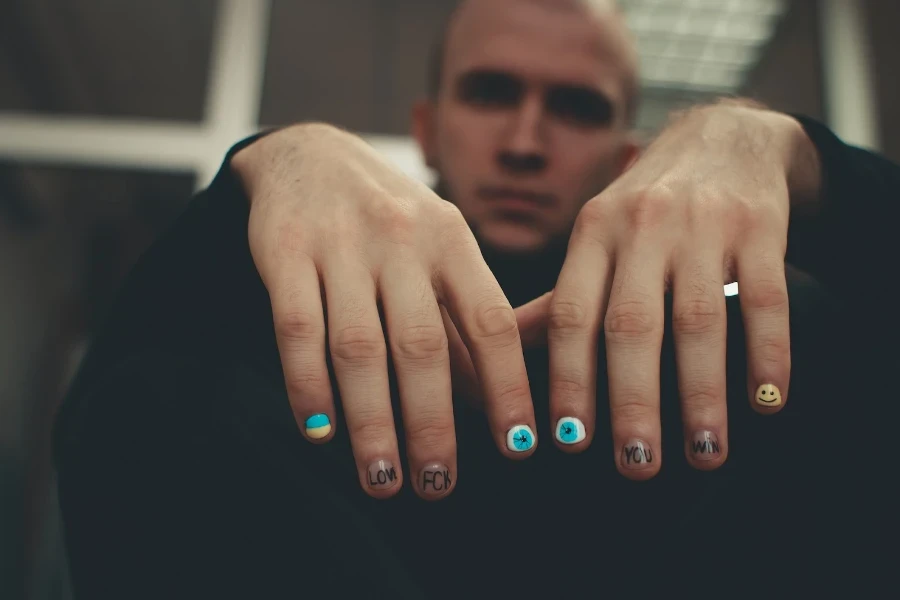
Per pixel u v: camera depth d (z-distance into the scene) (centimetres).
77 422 34
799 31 202
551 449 34
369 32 206
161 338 38
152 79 198
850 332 36
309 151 39
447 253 33
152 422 33
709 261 33
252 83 197
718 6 200
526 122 68
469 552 34
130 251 210
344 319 32
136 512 32
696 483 33
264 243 35
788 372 32
